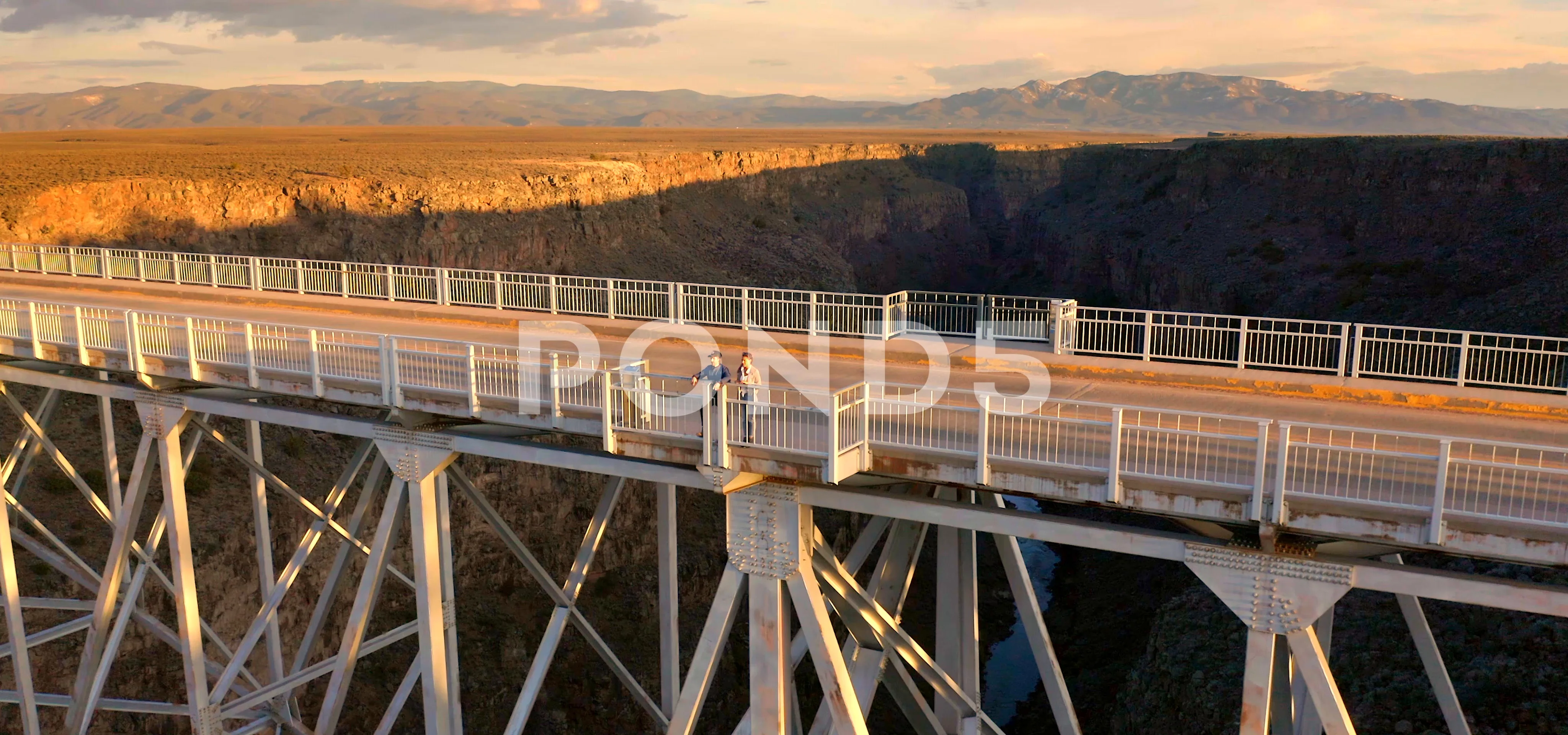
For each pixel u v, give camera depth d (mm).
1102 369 24562
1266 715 13992
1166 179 154125
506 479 55906
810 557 16750
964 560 21219
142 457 23875
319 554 45469
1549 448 12617
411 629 28062
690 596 57750
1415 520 13094
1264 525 13727
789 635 18156
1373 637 35375
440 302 35188
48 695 28703
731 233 130750
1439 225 100688
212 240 73312
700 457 16797
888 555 20641
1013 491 15289
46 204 65625
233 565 41156
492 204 91375
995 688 50000
